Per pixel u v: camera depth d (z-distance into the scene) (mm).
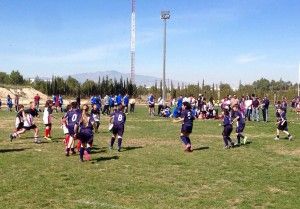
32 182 12773
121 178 13562
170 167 15516
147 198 11266
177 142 22609
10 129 27750
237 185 12891
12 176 13562
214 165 16031
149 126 31594
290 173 14703
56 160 16594
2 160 16391
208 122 35719
